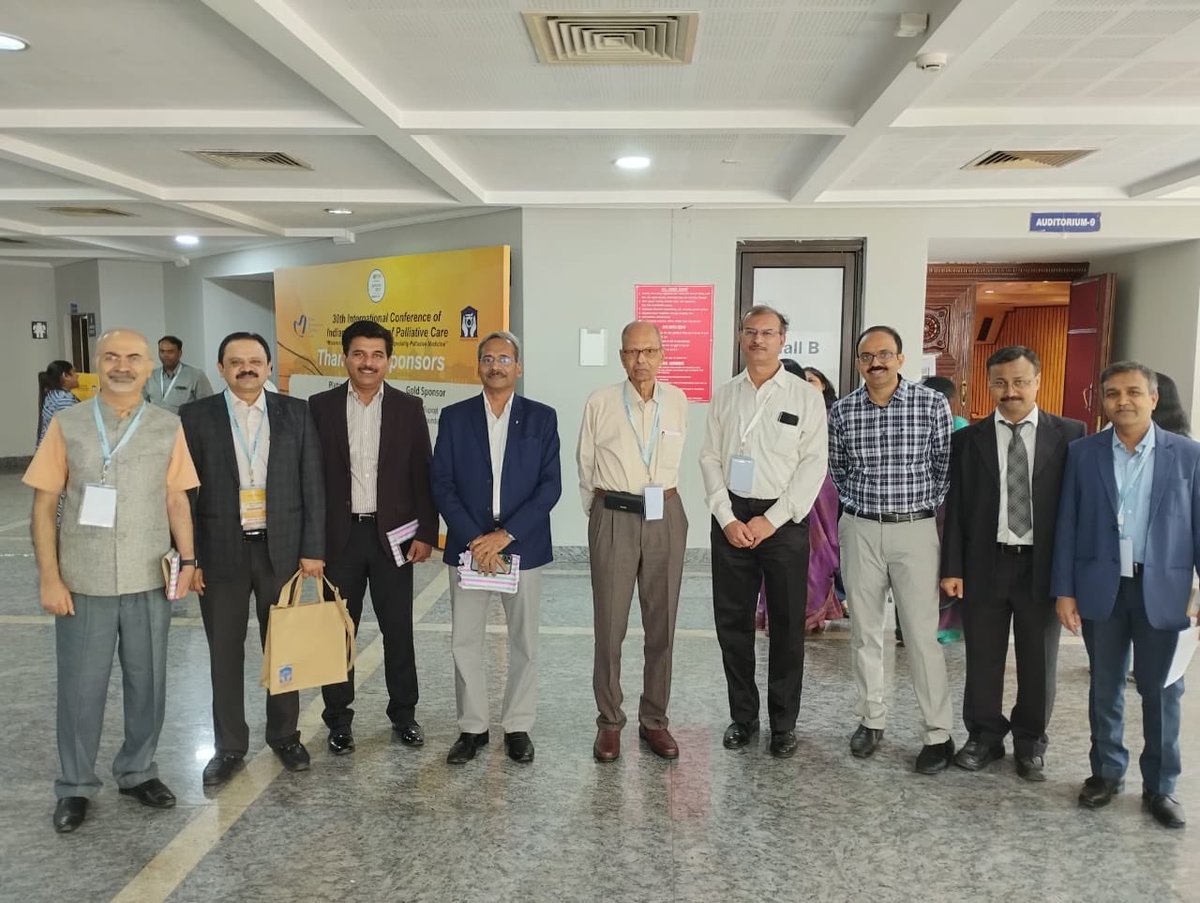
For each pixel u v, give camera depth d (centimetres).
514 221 657
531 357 657
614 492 324
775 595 332
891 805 299
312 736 353
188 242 917
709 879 254
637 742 348
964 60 344
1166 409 389
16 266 1183
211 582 304
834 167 502
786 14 309
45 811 291
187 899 243
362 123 422
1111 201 608
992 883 253
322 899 243
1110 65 362
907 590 328
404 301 739
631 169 545
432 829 281
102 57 359
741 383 338
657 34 328
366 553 334
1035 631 313
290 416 313
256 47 347
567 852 268
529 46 342
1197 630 278
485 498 323
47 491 275
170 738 351
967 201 609
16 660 442
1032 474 307
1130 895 247
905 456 324
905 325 643
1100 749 299
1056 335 1169
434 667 437
